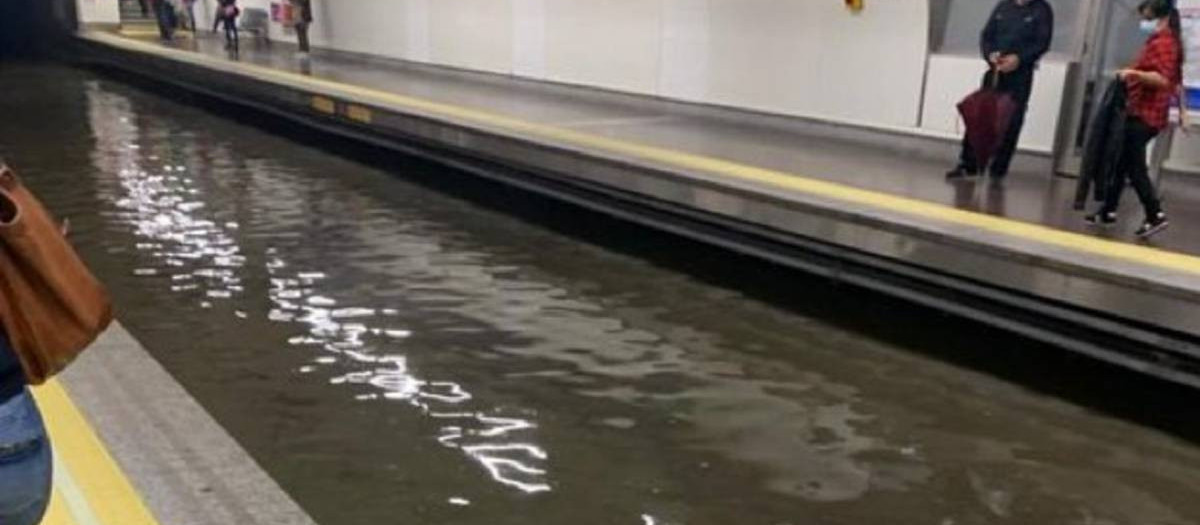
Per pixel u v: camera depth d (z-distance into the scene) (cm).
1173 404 475
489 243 755
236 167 1062
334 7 1755
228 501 310
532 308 597
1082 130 673
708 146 807
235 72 1378
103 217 810
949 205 595
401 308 588
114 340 461
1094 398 479
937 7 813
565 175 796
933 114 827
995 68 657
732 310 603
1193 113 603
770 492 376
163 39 2109
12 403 152
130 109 1538
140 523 281
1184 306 437
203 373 477
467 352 517
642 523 349
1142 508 375
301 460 388
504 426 425
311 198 905
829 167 721
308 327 549
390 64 1551
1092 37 650
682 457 402
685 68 1061
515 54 1325
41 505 160
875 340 554
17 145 1182
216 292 610
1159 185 641
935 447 422
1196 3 594
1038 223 552
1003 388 489
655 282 659
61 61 2325
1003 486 389
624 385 479
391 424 424
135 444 346
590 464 393
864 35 870
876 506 368
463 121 930
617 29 1143
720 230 682
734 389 479
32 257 146
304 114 1216
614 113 1003
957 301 544
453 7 1427
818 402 466
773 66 960
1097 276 466
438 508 353
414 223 816
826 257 609
